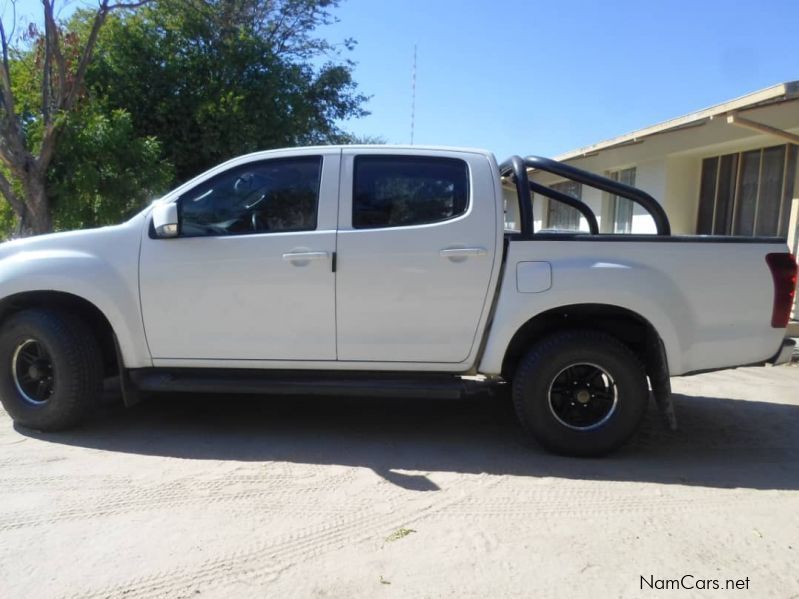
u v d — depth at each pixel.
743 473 4.20
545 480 4.02
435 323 4.40
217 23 15.58
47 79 10.14
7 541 3.15
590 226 5.80
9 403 4.70
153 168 11.05
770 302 4.36
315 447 4.56
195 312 4.49
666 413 4.32
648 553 3.13
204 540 3.19
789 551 3.17
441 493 3.79
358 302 4.40
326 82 18.25
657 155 11.62
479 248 4.34
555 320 4.51
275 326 4.46
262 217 4.53
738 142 9.84
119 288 4.50
